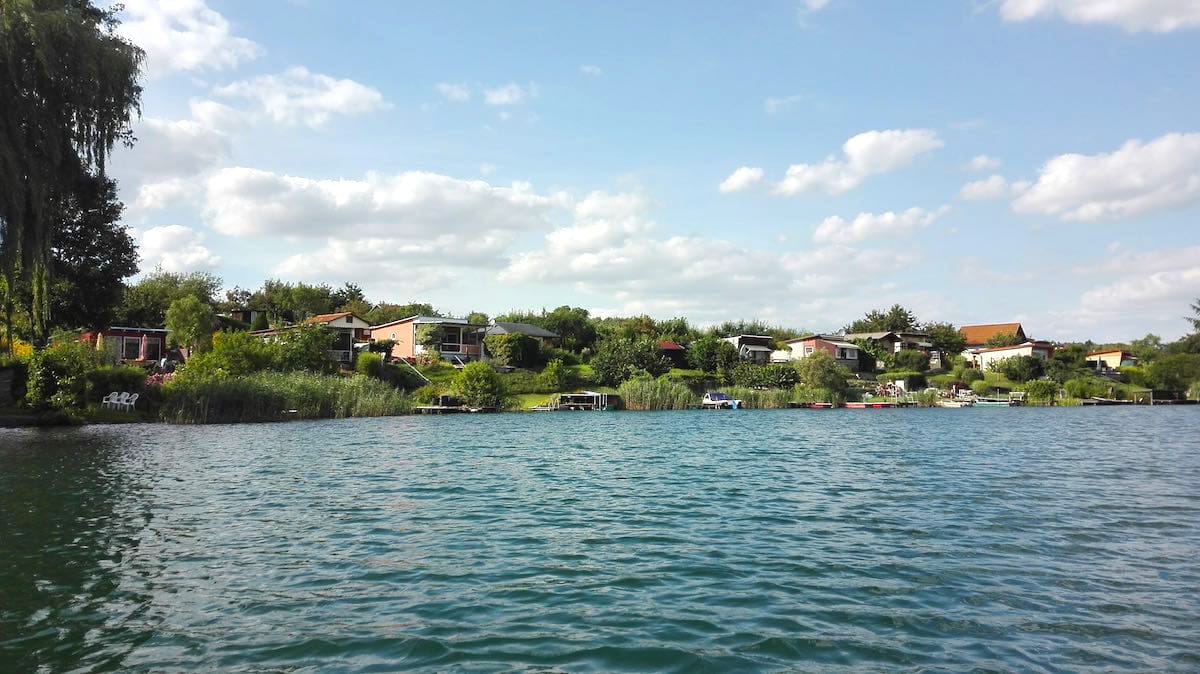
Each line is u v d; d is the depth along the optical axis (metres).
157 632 8.34
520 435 36.84
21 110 26.95
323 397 51.34
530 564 11.33
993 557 11.89
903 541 13.01
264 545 12.55
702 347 88.94
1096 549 12.47
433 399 60.00
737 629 8.45
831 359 81.06
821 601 9.52
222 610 9.11
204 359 51.38
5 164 26.20
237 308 91.06
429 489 18.69
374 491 18.36
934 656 7.68
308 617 8.84
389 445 30.55
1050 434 38.78
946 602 9.52
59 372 38.59
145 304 81.50
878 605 9.37
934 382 93.38
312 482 19.75
